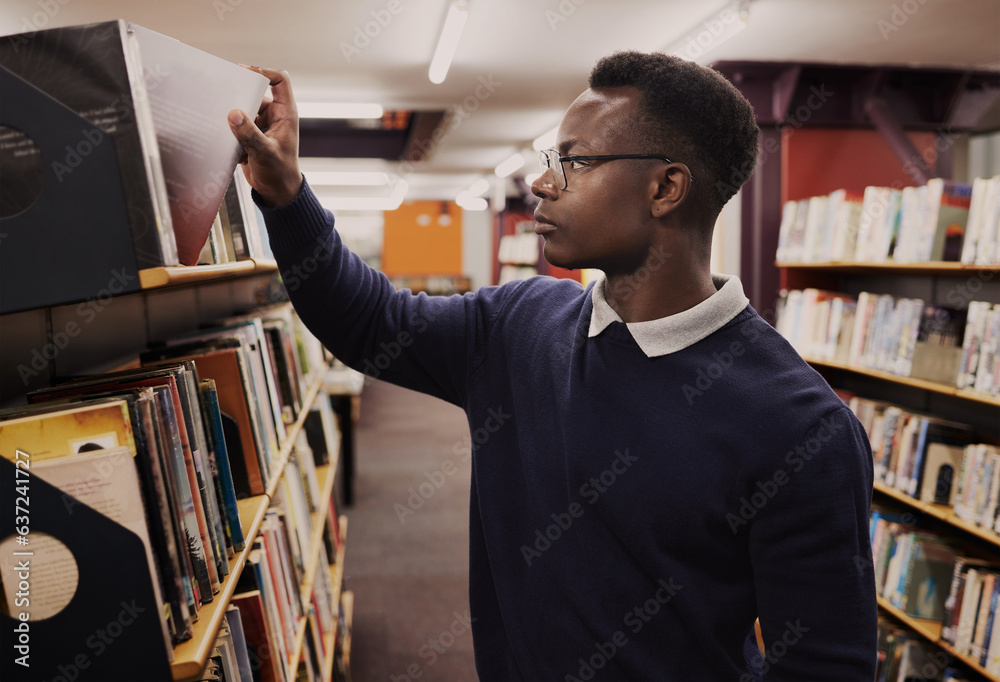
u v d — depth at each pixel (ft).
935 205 8.07
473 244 47.09
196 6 9.46
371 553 12.25
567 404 3.14
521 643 3.22
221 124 2.71
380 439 20.45
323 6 9.55
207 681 2.76
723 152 3.05
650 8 9.65
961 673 7.55
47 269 2.14
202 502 2.90
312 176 27.35
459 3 9.07
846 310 9.89
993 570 7.25
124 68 2.14
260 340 5.08
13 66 2.16
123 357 5.14
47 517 2.10
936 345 8.11
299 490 6.11
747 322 3.02
